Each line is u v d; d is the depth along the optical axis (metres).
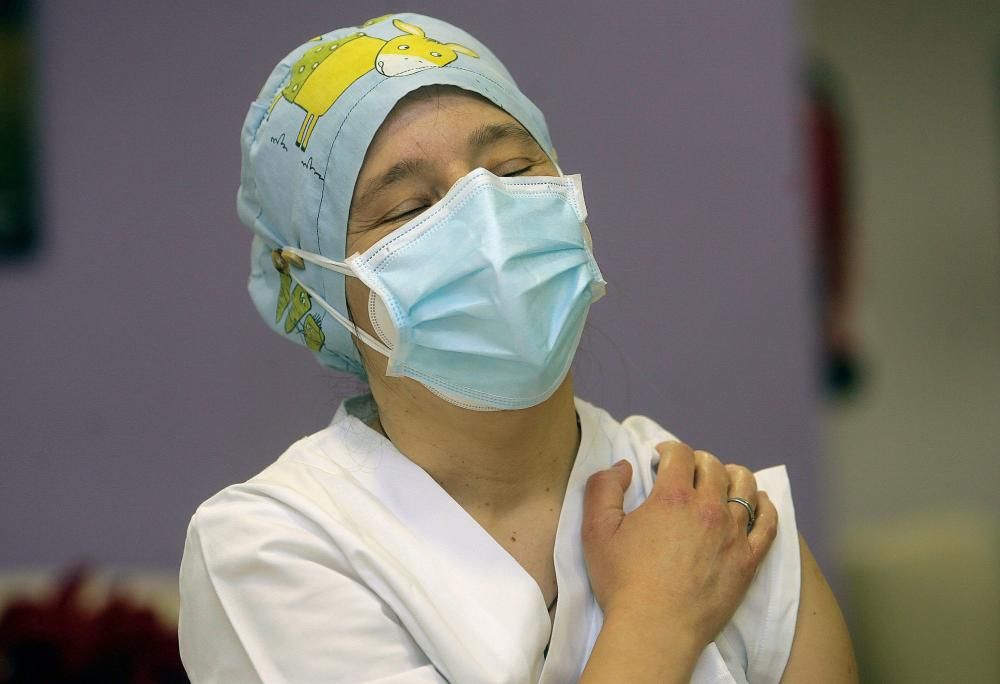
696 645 2.59
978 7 8.68
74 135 5.51
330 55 2.95
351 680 2.55
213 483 5.52
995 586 6.29
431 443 2.89
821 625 2.90
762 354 5.55
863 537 6.74
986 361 8.84
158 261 5.52
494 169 2.81
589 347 4.50
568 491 2.92
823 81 8.19
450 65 2.83
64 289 5.56
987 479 8.89
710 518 2.77
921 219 8.65
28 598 4.69
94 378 5.57
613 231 5.41
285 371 5.49
